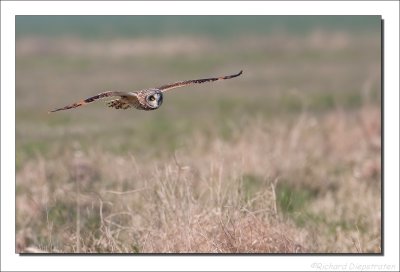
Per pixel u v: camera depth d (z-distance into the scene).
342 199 14.28
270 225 11.58
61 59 35.84
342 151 16.72
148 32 47.09
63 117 22.27
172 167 13.04
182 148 16.81
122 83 30.00
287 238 11.44
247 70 32.94
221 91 27.80
